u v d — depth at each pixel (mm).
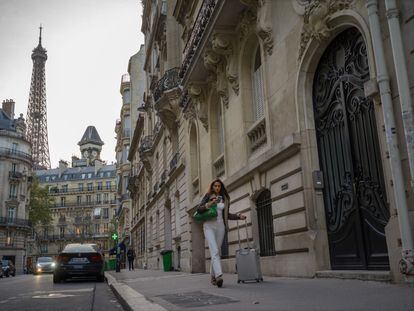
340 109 8094
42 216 84500
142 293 7578
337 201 8148
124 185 65688
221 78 14156
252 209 11633
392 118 6066
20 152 75938
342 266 7871
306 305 4457
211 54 13938
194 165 19375
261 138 11305
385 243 6711
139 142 47281
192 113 18844
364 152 7336
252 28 11758
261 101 12039
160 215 29688
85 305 7805
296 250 8930
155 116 33500
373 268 6988
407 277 5656
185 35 21391
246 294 5980
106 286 13562
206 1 14195
